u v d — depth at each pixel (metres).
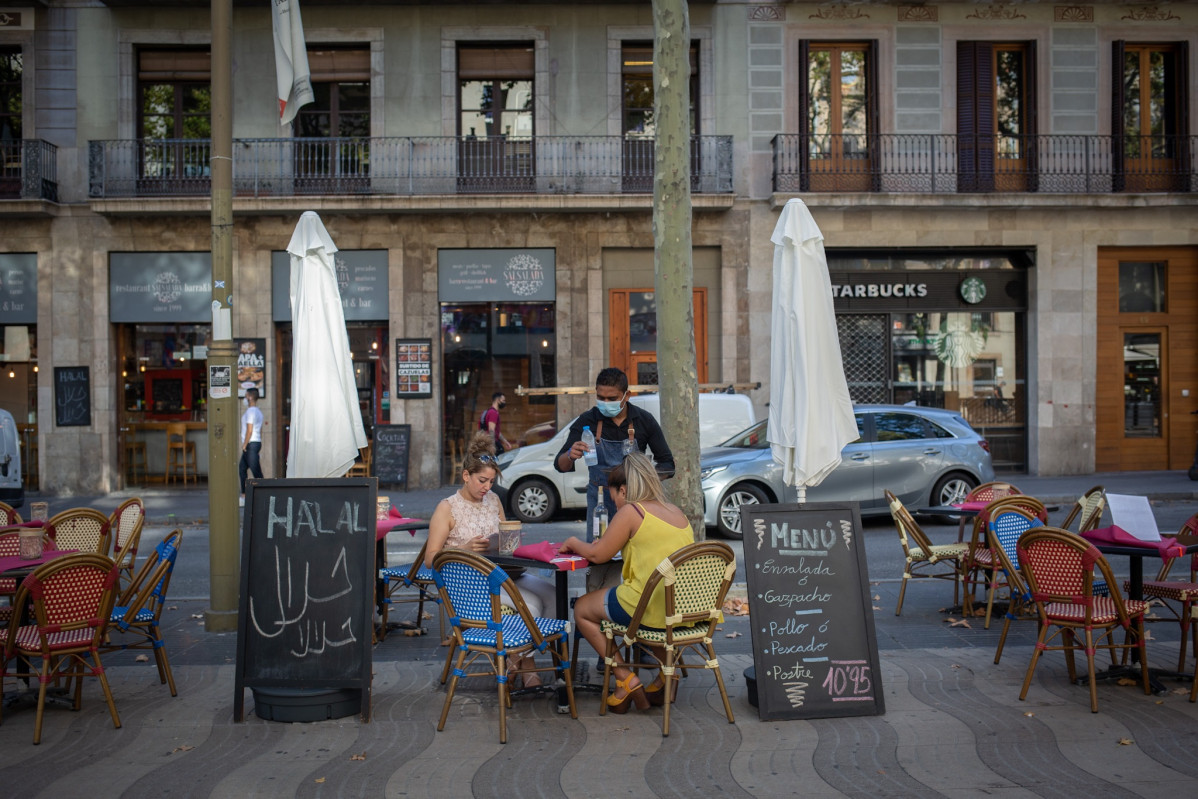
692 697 5.79
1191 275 20.00
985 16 19.66
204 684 6.18
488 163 19.50
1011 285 19.94
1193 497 16.00
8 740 5.10
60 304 19.09
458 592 5.36
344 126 19.66
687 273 8.02
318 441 7.46
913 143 19.61
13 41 19.17
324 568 5.44
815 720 5.31
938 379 19.94
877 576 10.18
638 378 19.48
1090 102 19.78
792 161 19.44
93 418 19.09
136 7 19.20
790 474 7.30
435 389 19.23
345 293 19.27
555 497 14.27
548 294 19.36
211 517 7.95
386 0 19.16
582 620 5.67
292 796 4.30
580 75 19.47
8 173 19.22
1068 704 5.54
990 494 9.09
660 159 8.00
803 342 7.18
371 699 5.64
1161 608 8.49
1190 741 4.90
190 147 19.42
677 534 5.40
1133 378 20.03
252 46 19.34
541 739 5.05
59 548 7.31
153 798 4.28
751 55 19.53
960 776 4.47
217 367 7.93
